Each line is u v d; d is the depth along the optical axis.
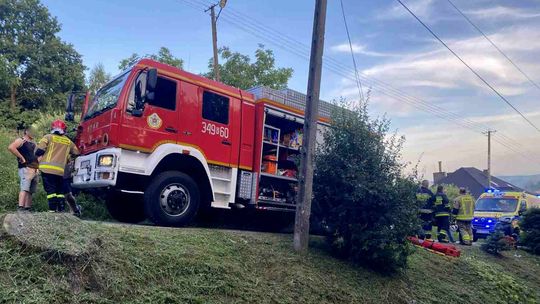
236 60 25.39
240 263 5.93
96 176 6.98
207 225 9.65
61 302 3.86
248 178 8.66
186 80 7.90
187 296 4.68
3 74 20.98
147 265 4.84
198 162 7.85
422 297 7.46
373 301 6.59
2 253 4.08
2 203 8.15
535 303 9.70
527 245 13.78
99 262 4.48
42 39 25.12
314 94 7.61
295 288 5.92
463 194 13.20
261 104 8.95
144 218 8.95
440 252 10.12
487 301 8.55
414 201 7.61
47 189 6.97
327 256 7.46
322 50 7.77
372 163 7.56
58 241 4.42
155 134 7.31
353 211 7.54
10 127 20.05
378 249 7.36
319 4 7.79
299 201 7.36
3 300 3.59
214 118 8.22
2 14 24.22
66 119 8.98
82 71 25.78
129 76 7.32
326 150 7.94
